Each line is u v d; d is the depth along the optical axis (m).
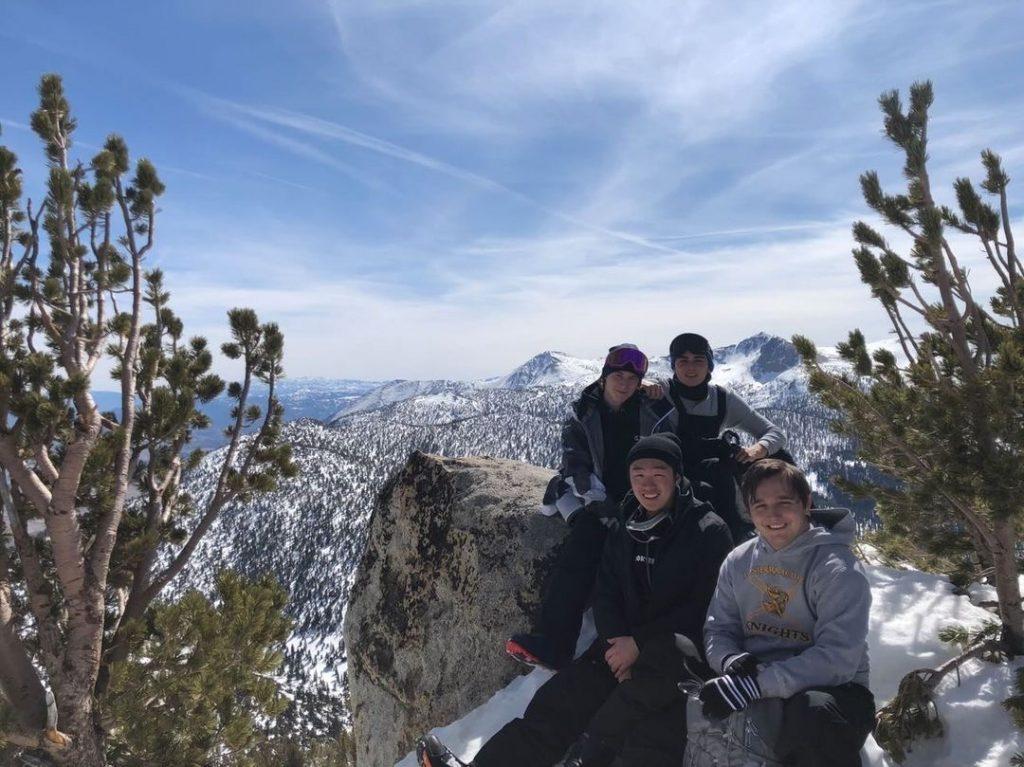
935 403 3.89
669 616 3.61
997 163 4.34
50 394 8.50
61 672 9.41
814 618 3.07
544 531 5.45
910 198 4.45
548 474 6.41
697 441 4.60
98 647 9.59
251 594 10.39
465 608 5.55
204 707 9.40
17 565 10.43
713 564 3.61
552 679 3.81
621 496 4.53
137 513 11.02
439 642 5.69
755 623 3.21
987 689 3.67
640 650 3.58
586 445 4.67
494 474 6.20
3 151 8.88
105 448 9.34
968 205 4.38
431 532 6.14
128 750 9.96
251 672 9.85
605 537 4.30
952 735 3.53
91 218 9.87
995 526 3.90
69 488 9.14
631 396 4.61
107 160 9.80
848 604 2.94
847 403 4.18
